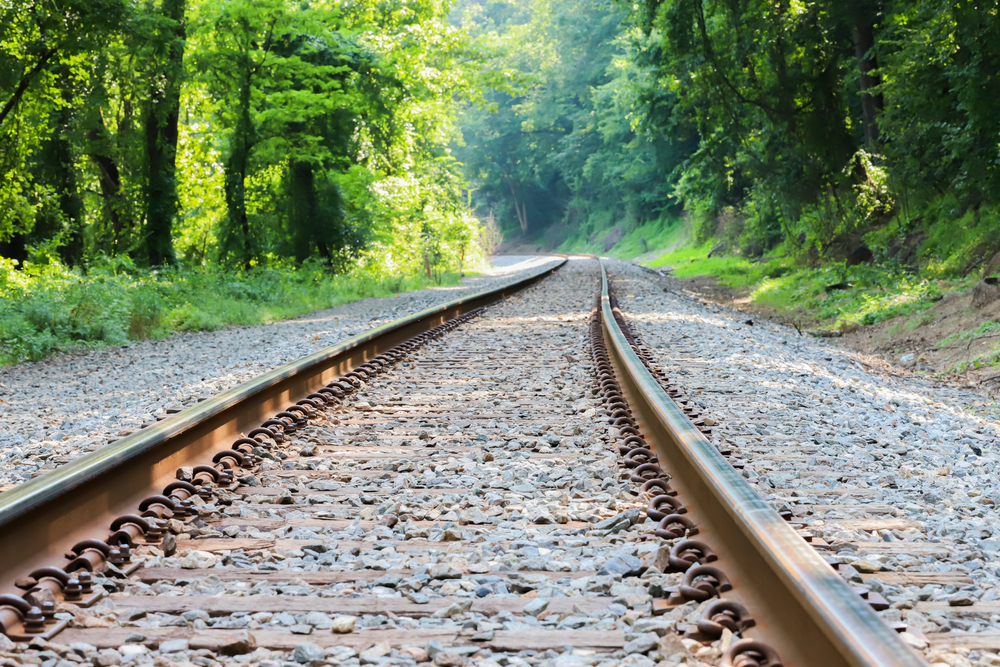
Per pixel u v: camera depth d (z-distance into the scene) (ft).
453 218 144.05
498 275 143.23
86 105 66.69
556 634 8.25
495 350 33.55
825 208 82.38
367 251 102.73
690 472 12.55
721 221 146.82
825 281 65.87
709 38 81.66
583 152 274.98
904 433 19.60
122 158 73.82
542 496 13.71
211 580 9.87
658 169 196.65
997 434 20.44
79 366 34.37
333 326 48.60
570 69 270.26
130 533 11.01
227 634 8.21
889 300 50.93
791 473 15.19
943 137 58.23
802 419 20.34
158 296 51.03
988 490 14.60
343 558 10.81
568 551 11.03
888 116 66.03
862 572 10.09
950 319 40.78
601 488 14.05
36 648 7.87
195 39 82.43
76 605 8.86
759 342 37.19
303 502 13.46
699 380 26.04
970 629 8.41
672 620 8.46
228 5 78.79
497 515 12.73
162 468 13.53
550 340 36.76
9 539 9.31
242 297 62.64
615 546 11.08
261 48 85.30
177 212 75.31
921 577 9.86
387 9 109.40
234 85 82.53
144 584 9.70
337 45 93.61
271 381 18.74
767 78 82.53
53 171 69.67
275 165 91.81
